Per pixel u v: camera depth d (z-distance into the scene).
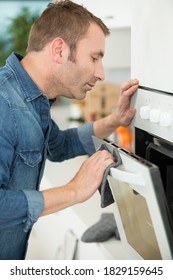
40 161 1.37
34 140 1.29
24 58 1.37
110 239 1.68
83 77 1.33
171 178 1.29
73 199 1.18
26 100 1.30
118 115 1.50
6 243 1.37
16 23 4.09
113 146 1.15
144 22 1.31
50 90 1.37
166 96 1.14
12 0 4.20
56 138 1.68
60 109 4.25
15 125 1.22
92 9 2.19
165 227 0.97
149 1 1.26
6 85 1.25
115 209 1.33
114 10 2.01
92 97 3.11
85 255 1.82
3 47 4.17
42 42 1.31
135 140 1.42
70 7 1.33
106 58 2.35
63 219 2.12
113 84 3.14
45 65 1.32
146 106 1.26
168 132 1.14
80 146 1.72
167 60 1.16
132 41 1.42
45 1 4.27
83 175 1.19
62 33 1.28
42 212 1.18
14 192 1.17
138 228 1.22
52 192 1.19
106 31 1.38
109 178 1.20
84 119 3.31
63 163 2.81
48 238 2.42
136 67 1.40
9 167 1.22
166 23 1.16
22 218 1.18
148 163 0.95
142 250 1.26
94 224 1.74
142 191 1.01
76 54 1.29
